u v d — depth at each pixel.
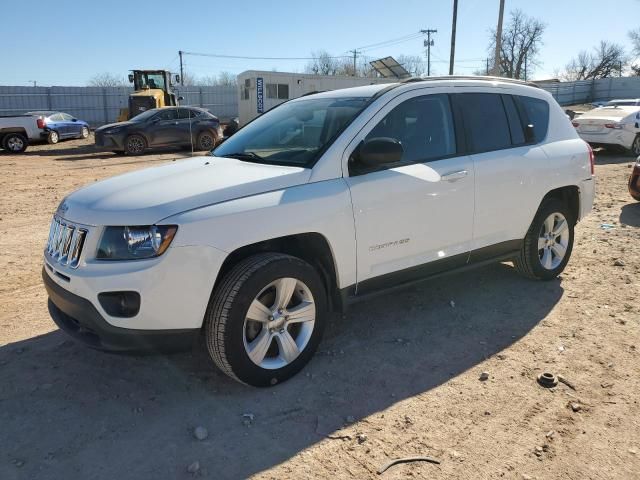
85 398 3.34
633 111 15.56
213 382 3.53
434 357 3.84
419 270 4.11
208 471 2.70
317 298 3.55
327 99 4.39
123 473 2.68
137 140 19.73
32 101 36.94
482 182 4.35
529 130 4.91
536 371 3.63
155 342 3.08
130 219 3.05
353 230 3.63
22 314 4.62
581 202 5.32
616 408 3.19
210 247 3.07
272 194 3.34
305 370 3.66
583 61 79.12
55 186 12.23
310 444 2.90
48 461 2.77
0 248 6.74
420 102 4.16
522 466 2.72
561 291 5.06
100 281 2.98
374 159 3.55
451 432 3.00
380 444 2.90
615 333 4.17
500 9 22.72
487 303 4.79
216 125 21.25
